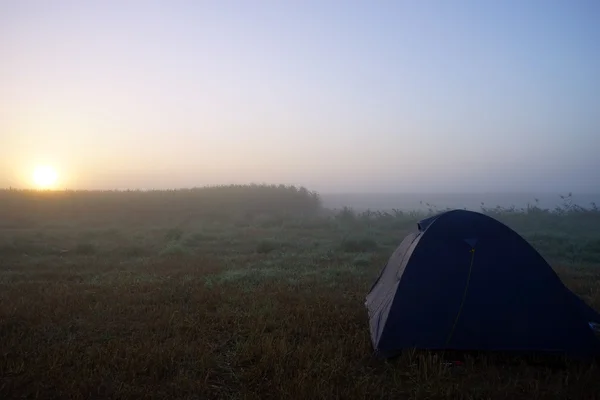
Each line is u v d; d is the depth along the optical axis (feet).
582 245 50.93
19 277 35.35
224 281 33.32
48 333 21.66
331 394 15.15
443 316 19.31
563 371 17.54
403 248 24.99
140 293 29.40
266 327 22.66
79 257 45.34
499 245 20.44
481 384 16.57
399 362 17.98
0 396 15.21
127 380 16.47
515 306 19.25
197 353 19.06
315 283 32.94
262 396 15.58
